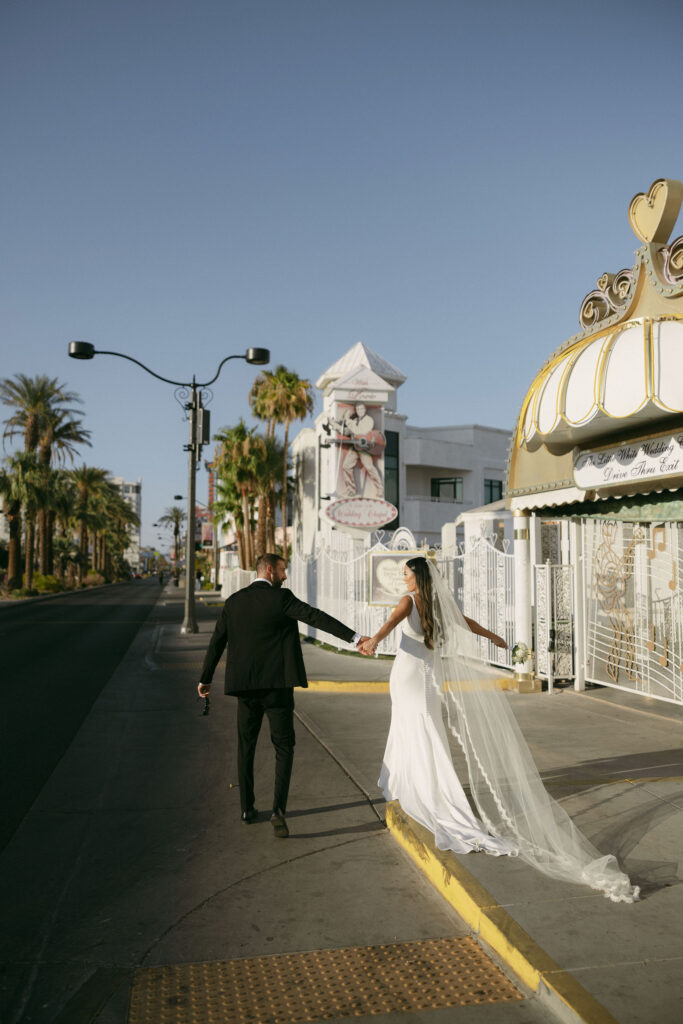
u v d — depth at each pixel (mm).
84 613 32750
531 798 4727
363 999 3004
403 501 39500
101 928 3672
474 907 3586
